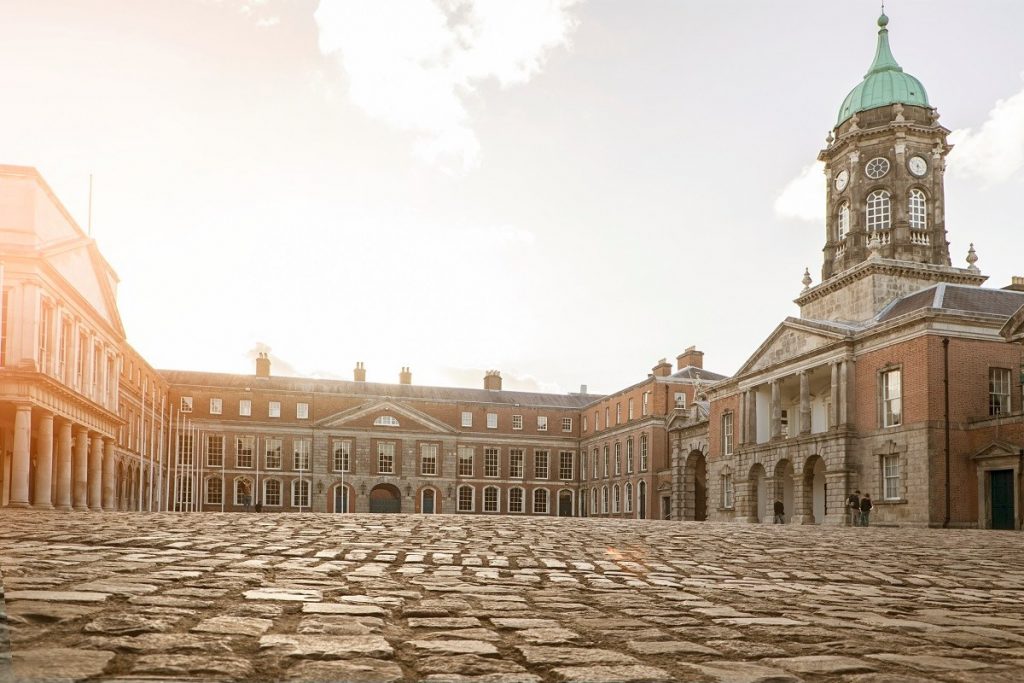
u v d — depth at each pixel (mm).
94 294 48156
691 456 65625
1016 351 39094
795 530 27812
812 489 47938
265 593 7531
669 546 16641
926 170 48750
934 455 37656
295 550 12328
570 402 96375
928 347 38281
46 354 39250
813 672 4906
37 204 37875
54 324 39656
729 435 56250
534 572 10719
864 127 49781
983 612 8195
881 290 46844
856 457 42594
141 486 63500
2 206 37250
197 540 13383
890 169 48656
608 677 4637
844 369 43469
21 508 35562
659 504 72438
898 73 50219
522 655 5223
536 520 28062
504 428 91312
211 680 4266
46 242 39156
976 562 14758
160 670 4391
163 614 6055
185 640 5180
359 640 5461
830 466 43531
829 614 7543
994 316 38812
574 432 92750
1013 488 35812
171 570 8992
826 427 50344
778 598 8750
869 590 9945
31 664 4340
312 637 5512
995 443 36250
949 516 37156
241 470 83000
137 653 4781
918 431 38344
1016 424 35625
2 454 41688
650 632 6184
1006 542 21094
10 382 36156
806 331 46969
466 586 8922
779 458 48406
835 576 11562
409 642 5555
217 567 9547
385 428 87000
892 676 4828
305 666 4691
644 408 75688
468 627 6234
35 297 36938
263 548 12406
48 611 5879
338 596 7660
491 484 89688
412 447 87500
